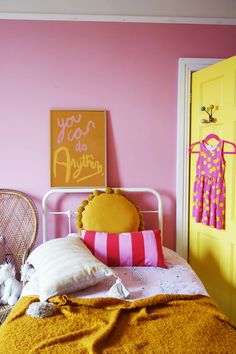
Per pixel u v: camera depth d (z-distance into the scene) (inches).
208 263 80.7
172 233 86.0
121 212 77.2
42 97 80.8
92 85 81.4
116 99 82.1
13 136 81.2
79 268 54.8
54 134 80.8
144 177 84.6
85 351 39.3
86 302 50.3
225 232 74.8
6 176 82.0
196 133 82.4
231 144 72.1
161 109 83.3
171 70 82.5
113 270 59.5
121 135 83.2
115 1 79.8
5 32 78.8
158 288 57.2
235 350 40.3
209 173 77.2
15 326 45.4
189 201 85.1
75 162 81.7
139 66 81.9
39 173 82.4
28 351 39.5
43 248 64.7
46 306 48.8
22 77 80.0
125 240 68.9
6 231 81.0
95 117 81.4
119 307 49.8
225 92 73.6
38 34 79.4
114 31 80.7
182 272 65.1
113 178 84.0
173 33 81.8
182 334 43.3
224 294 76.0
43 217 80.4
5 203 80.8
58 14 79.0
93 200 78.3
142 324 45.9
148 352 39.4
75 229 83.8
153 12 81.0
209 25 82.2
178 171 84.2
